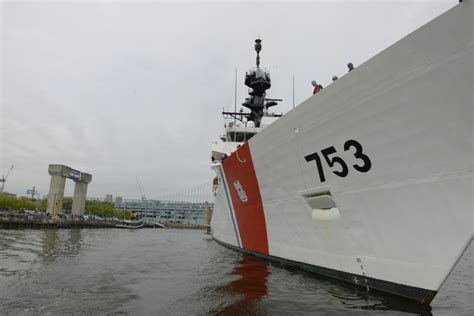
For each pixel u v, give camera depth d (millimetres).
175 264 11047
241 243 13672
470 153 4430
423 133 4891
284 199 8766
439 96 4562
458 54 4211
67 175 56219
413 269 5406
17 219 38125
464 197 4590
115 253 14898
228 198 14094
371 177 5867
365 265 6336
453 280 8492
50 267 9836
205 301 5984
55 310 5406
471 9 3947
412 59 4734
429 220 5074
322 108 6504
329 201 7074
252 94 17453
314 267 7988
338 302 5723
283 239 9453
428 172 4953
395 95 5094
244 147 10211
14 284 7336
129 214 106875
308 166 7359
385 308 5336
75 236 28766
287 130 7727
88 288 7082
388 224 5734
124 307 5598
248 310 5371
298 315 5078
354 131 5910
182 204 134750
